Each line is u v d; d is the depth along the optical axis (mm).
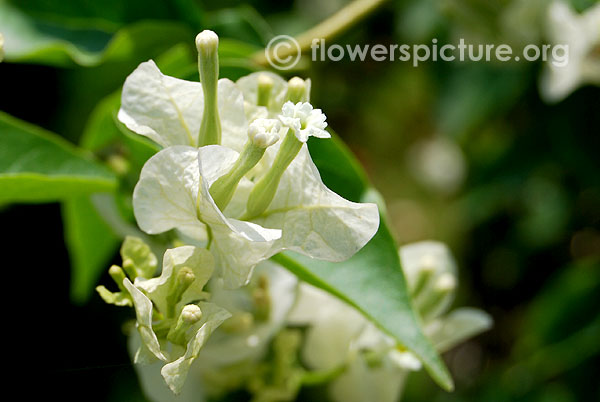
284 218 366
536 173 564
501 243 612
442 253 436
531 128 557
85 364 418
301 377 427
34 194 407
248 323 416
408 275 434
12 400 412
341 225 364
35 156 408
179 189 361
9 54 448
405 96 644
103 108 430
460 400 587
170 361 361
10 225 512
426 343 385
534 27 492
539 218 583
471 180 588
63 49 443
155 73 371
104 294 367
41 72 562
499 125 575
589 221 566
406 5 560
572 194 564
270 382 427
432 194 718
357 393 433
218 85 369
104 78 515
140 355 360
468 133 580
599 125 512
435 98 571
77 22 461
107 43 460
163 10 458
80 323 432
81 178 403
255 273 416
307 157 362
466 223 616
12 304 449
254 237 354
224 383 425
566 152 522
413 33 557
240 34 453
